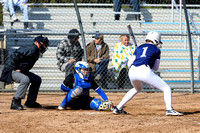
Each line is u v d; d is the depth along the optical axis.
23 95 18.61
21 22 37.28
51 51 34.78
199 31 39.16
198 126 12.91
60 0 39.03
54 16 38.59
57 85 31.09
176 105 21.38
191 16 39.75
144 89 29.98
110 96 26.66
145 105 21.48
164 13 39.72
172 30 38.28
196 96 26.94
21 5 35.41
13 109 18.52
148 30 37.81
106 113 17.16
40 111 17.78
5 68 18.45
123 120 14.42
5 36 33.78
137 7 37.25
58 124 13.44
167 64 35.00
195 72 33.97
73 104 19.17
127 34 26.81
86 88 18.59
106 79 28.77
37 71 31.53
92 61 27.62
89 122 13.88
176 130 12.10
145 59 15.48
